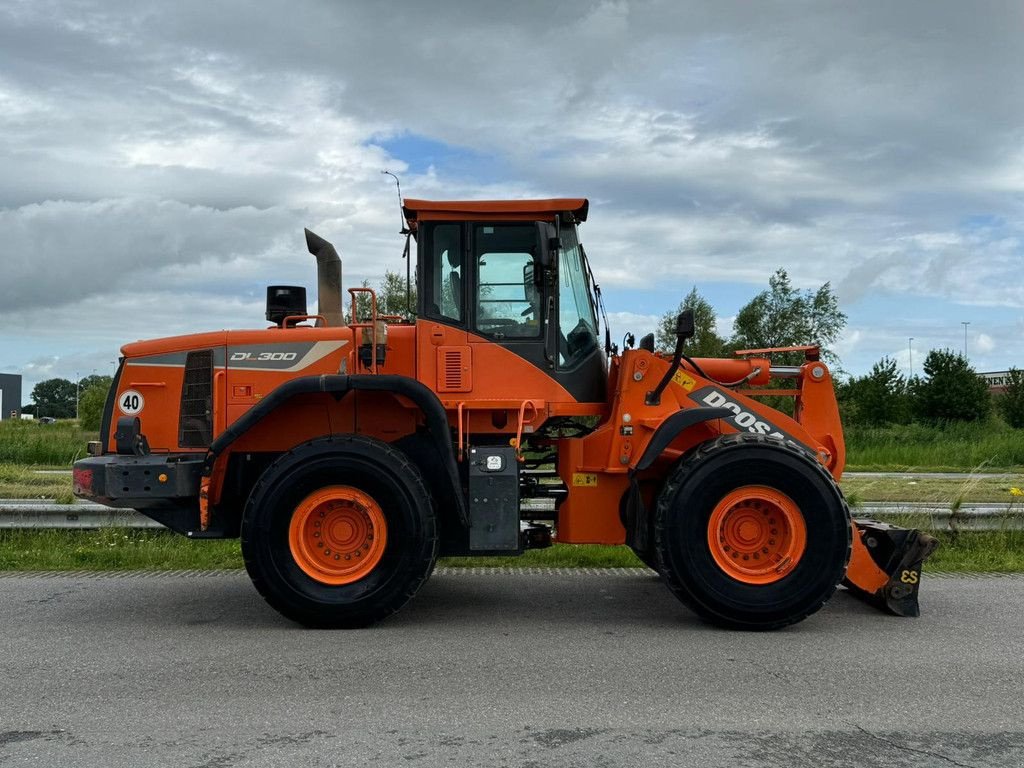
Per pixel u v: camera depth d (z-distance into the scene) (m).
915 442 24.33
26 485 11.73
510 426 6.19
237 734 3.71
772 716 3.94
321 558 5.70
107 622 5.77
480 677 4.52
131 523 8.39
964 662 4.82
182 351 6.45
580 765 3.39
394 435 6.15
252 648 5.11
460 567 7.74
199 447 6.39
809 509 5.55
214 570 7.59
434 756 3.47
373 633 5.48
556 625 5.70
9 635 5.43
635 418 6.07
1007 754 3.52
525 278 6.18
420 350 6.14
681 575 5.55
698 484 5.57
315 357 6.36
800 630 5.56
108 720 3.88
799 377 6.68
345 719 3.89
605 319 6.76
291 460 5.60
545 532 6.26
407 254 6.46
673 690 4.31
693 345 29.75
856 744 3.62
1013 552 8.23
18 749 3.54
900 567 5.91
